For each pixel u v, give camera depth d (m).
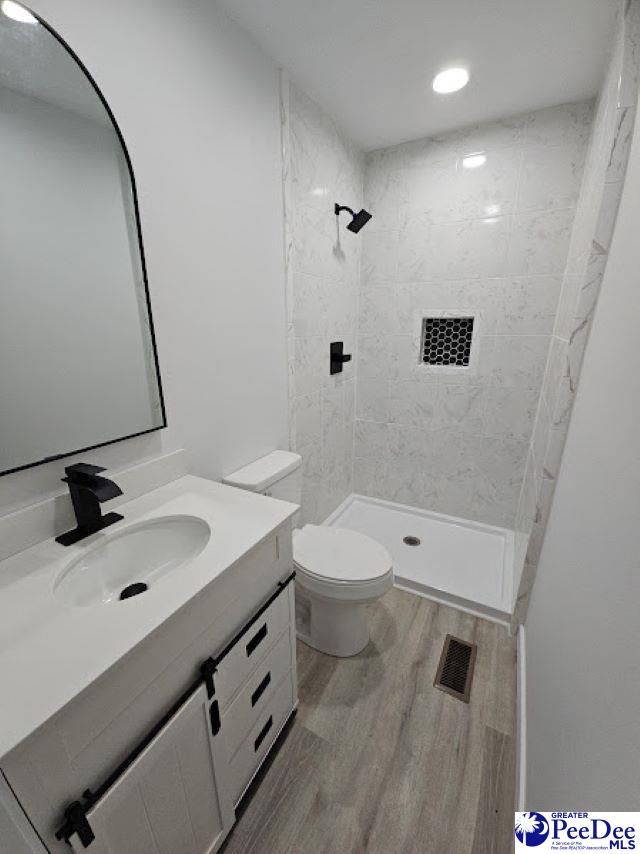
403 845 0.96
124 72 0.90
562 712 0.78
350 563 1.39
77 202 0.86
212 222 1.20
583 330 1.17
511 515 2.24
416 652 1.53
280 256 1.54
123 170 0.93
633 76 0.97
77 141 0.84
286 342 1.67
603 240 1.08
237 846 0.95
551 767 0.78
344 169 1.91
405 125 1.80
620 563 0.59
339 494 2.49
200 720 0.77
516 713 1.27
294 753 1.16
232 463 1.45
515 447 2.12
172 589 0.71
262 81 1.31
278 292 1.57
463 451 2.27
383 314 2.27
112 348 0.98
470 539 2.24
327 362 2.06
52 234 0.82
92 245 0.90
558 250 1.78
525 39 1.24
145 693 0.65
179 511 1.01
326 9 1.12
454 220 1.96
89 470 0.85
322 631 1.50
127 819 0.63
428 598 1.83
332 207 1.86
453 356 2.16
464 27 1.19
